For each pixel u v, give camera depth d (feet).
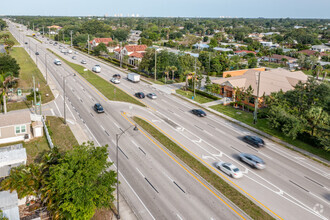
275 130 150.30
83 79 253.03
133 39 650.02
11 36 605.73
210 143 132.05
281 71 247.29
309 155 123.34
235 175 102.17
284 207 87.15
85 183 73.72
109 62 355.36
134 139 133.18
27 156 114.11
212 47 479.41
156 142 130.72
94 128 144.56
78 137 132.67
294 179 103.35
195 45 524.52
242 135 143.33
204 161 114.62
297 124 131.23
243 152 124.16
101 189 74.33
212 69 307.17
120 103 188.65
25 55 368.68
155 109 179.63
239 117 170.09
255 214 83.41
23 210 82.53
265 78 217.36
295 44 588.91
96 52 398.83
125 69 312.09
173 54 266.16
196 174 104.42
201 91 220.02
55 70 285.64
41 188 79.77
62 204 71.26
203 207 86.02
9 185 83.46
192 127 151.43
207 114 174.19
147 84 246.27
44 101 185.88
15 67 227.20
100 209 83.97
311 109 136.98
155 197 90.27
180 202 88.12
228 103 197.47
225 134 143.74
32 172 85.56
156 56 263.90
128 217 81.15
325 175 106.93
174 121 159.53
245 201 89.40
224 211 84.48
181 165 110.73
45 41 562.25
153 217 81.15
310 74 322.14
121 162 111.14
